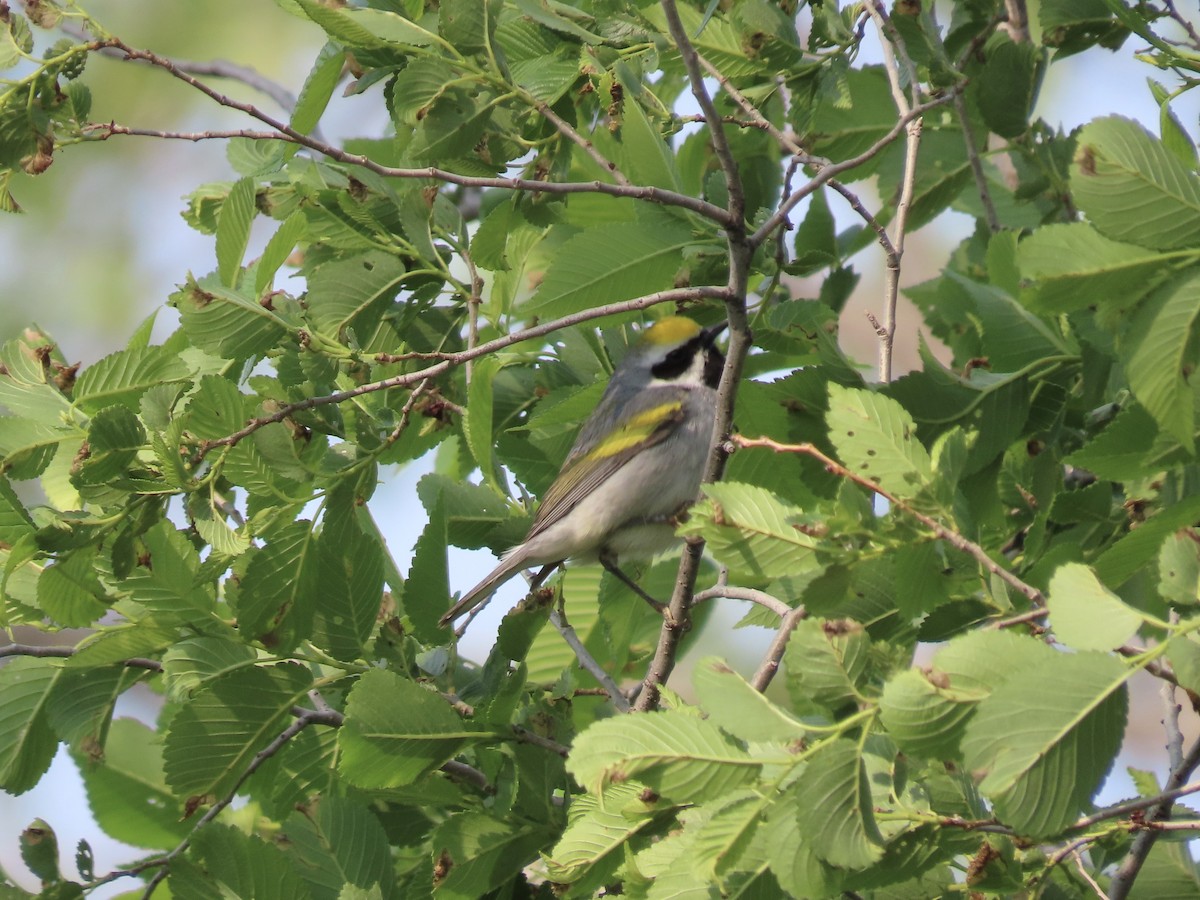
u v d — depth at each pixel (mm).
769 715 6309
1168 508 7855
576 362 12562
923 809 7031
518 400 12703
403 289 11422
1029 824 5602
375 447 9734
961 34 12766
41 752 10180
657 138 10469
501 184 8602
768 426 10141
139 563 9430
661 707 9625
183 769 9656
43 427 9961
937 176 13430
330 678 9867
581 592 13414
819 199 13422
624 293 10609
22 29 9094
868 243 13773
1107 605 5930
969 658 5934
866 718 6211
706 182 12453
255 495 9500
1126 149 6219
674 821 7316
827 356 10023
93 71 20703
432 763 9250
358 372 10125
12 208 9406
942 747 5934
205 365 11281
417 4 10203
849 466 6883
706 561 13641
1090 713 5605
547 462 12656
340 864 9656
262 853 9367
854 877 6840
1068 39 11656
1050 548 9648
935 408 10023
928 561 7387
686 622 9633
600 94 10359
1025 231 13523
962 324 13414
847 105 11547
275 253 10312
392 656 9805
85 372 10164
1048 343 10180
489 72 9875
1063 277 6426
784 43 11469
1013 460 10906
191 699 9602
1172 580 6523
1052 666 5645
